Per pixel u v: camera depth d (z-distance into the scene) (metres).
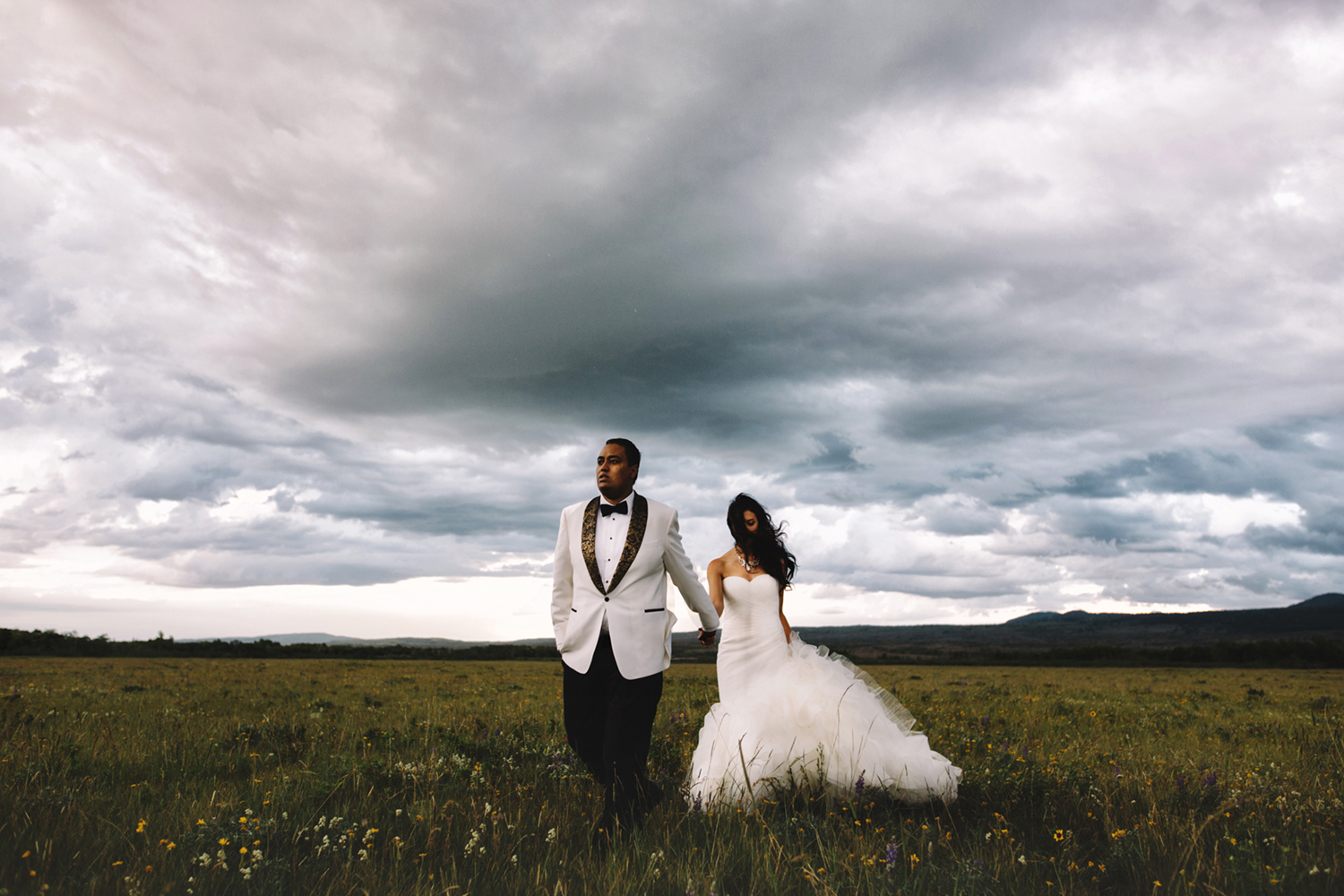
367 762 5.42
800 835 3.73
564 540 4.43
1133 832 3.88
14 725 7.84
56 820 3.68
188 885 2.87
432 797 4.34
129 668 29.59
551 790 5.05
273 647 73.75
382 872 3.13
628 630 4.12
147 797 4.66
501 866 3.29
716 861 3.29
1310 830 4.10
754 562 5.99
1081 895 3.08
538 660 67.62
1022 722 11.49
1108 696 20.00
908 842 3.77
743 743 4.96
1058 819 4.50
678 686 18.91
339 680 23.61
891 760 4.98
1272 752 8.00
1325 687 30.14
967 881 3.14
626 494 4.37
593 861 3.36
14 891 2.72
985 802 4.93
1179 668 67.12
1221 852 3.74
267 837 3.52
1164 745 8.81
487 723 9.63
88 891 2.75
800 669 5.46
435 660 60.97
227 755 6.43
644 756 4.05
